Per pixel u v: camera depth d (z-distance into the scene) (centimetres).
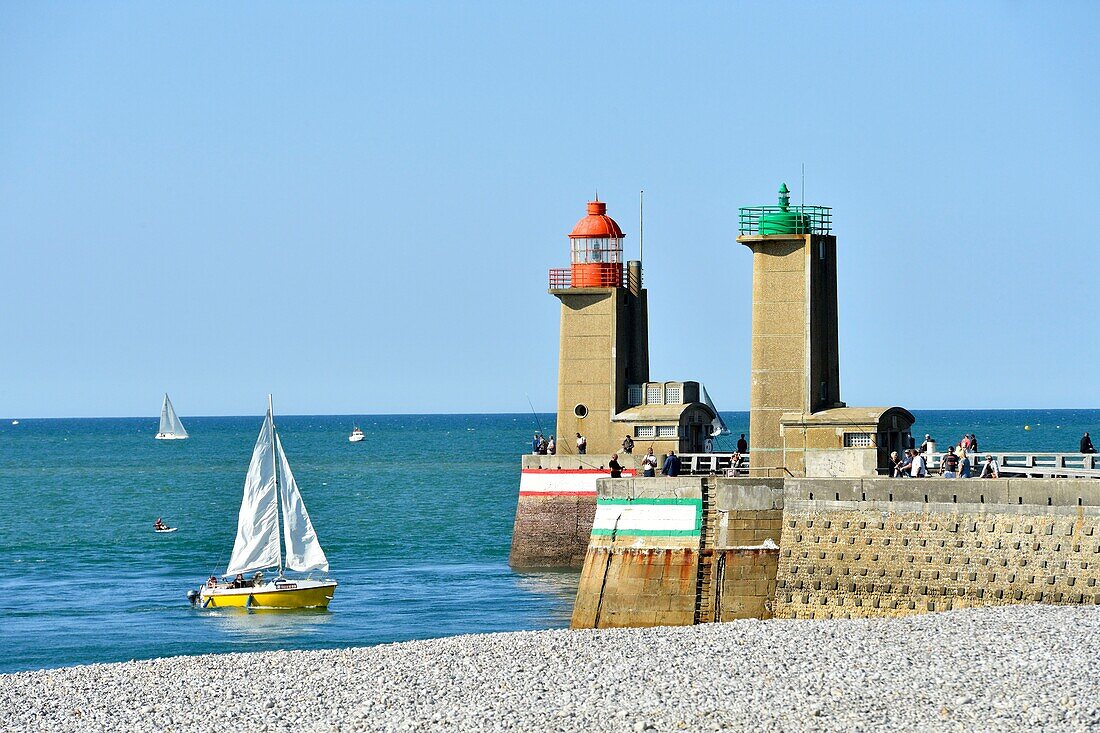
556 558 17100
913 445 13625
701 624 11250
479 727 8056
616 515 12288
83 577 17700
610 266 17200
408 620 14125
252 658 10206
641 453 16712
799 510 11544
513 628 13525
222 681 9488
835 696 8238
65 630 13988
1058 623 9688
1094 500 10269
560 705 8400
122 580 17388
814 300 13638
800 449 13362
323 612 14712
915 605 10925
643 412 16762
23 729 8581
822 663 9044
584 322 17150
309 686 9219
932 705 7994
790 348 13700
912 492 11044
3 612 15050
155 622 14388
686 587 11925
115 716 8769
